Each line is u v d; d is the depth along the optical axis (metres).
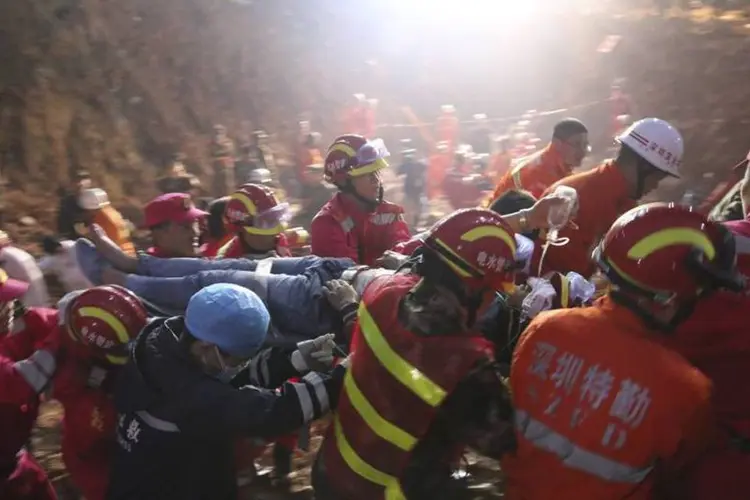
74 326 3.29
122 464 3.06
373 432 2.71
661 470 2.56
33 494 3.50
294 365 3.21
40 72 14.62
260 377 3.39
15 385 3.24
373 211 5.00
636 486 2.45
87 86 15.18
